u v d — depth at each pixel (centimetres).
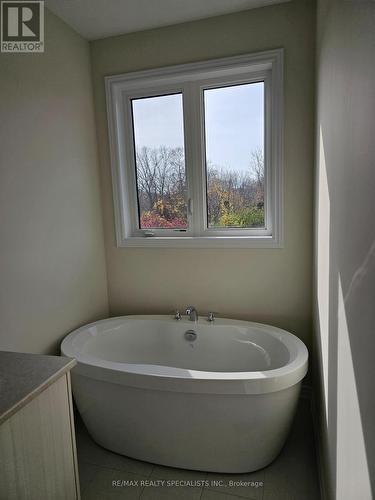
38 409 101
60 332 218
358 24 77
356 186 80
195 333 233
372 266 64
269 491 164
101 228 261
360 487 75
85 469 181
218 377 160
